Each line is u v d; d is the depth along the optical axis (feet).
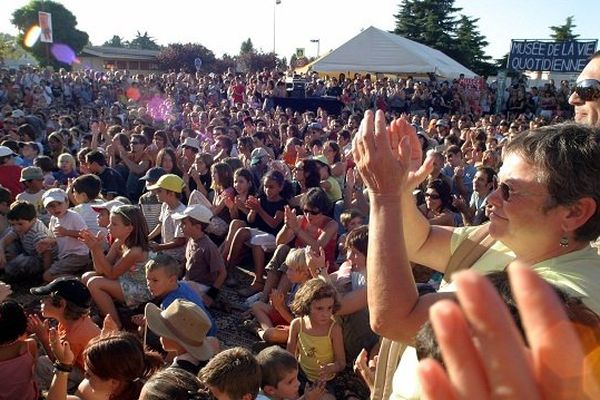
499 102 75.46
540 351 1.49
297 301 12.18
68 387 11.60
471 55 172.35
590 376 1.57
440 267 5.34
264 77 76.89
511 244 4.28
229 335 15.67
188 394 7.66
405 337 4.18
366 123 4.29
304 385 12.01
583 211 3.90
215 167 22.22
